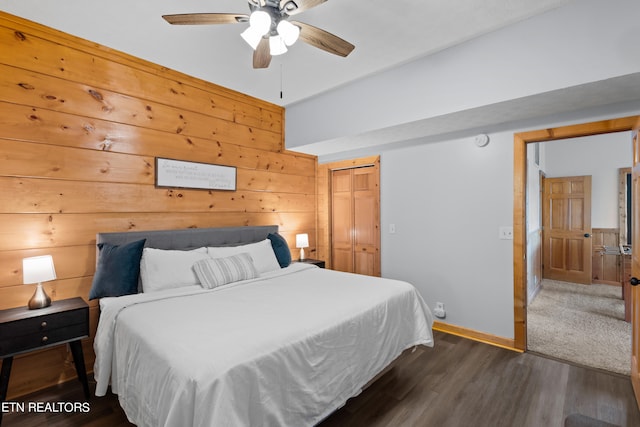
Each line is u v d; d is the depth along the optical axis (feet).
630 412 6.43
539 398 6.93
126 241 8.44
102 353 6.23
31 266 6.55
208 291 7.83
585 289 16.35
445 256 10.73
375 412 6.47
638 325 6.76
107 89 8.41
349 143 12.09
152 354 4.75
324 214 14.62
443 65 8.54
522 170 9.10
